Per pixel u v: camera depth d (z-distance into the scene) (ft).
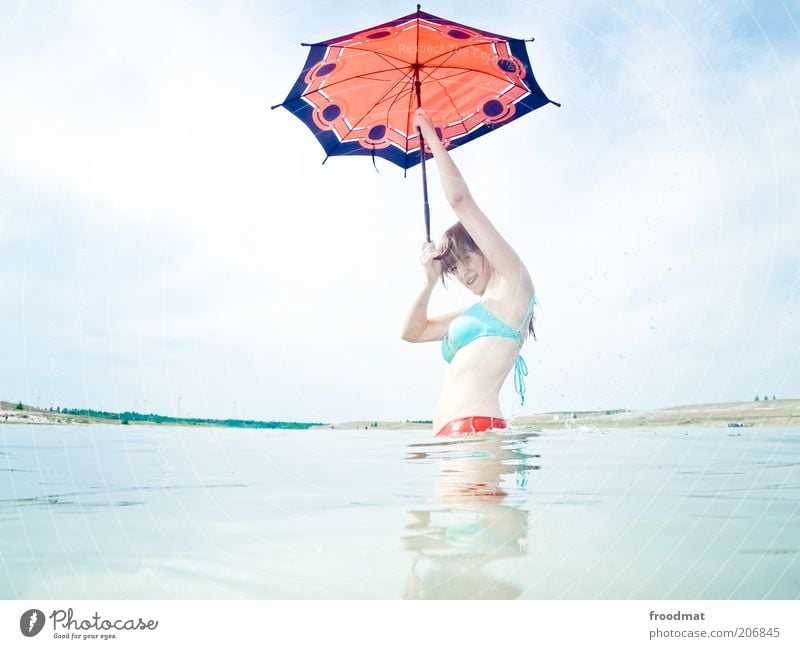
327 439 12.45
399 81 13.44
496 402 11.15
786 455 8.79
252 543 4.40
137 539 4.54
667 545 4.24
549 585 3.51
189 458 9.11
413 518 5.01
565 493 5.88
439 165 12.09
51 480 7.14
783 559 3.97
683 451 9.14
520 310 11.51
